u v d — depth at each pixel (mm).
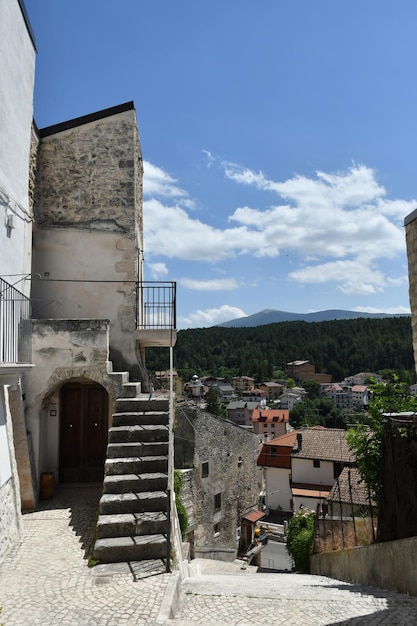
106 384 9656
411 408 8531
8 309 8289
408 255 7477
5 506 7074
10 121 8578
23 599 5250
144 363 13273
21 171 9430
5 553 6719
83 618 4742
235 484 23562
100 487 10562
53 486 9820
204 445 21172
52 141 11836
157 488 7750
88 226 11695
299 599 5750
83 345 9711
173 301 11633
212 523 21125
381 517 7469
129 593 5375
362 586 7270
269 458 34344
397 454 7074
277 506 33469
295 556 16172
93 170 11836
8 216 8648
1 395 7543
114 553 6406
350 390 108625
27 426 9484
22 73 9227
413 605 5359
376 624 4602
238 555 23156
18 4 8805
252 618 4992
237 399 108312
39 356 9617
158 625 4547
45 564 6352
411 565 5965
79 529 7844
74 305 11469
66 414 11188
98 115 11992
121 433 8680
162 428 8789
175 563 6539
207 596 5961
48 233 11602
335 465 27125
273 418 67625
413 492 6520
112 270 11641
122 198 11820
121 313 11508
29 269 10172
